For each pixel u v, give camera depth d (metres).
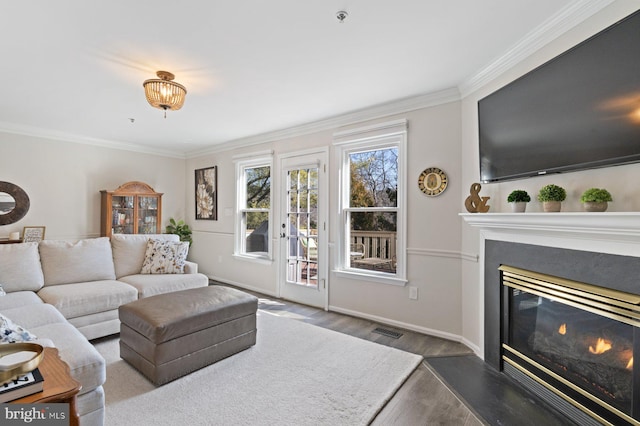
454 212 2.87
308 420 1.73
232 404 1.86
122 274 3.44
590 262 1.63
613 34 1.46
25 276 2.73
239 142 4.91
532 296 2.06
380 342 2.81
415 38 2.05
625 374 1.52
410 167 3.13
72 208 4.60
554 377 1.85
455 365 2.38
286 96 3.05
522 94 2.00
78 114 3.62
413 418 1.77
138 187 4.95
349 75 2.60
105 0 1.66
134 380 2.09
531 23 1.89
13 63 2.37
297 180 4.18
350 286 3.60
